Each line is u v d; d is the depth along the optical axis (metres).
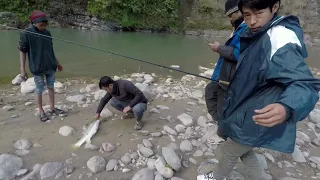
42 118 4.04
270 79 1.58
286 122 1.42
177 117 4.34
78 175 2.93
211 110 3.46
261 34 1.69
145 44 12.18
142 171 2.95
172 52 10.80
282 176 3.09
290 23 1.63
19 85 5.98
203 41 13.98
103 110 4.36
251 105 1.79
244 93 1.81
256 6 1.61
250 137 1.84
